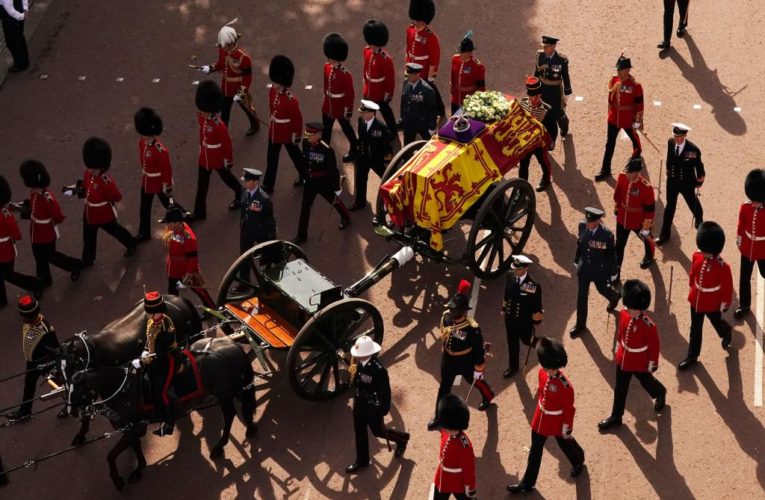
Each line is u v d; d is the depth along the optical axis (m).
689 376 26.20
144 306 24.64
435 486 22.73
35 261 31.03
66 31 39.88
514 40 38.00
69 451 25.39
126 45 39.09
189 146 34.72
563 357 22.39
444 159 27.38
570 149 33.50
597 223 26.42
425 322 28.14
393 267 26.97
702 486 23.73
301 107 35.81
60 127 35.62
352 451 25.06
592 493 23.73
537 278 29.16
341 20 39.56
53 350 22.88
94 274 30.44
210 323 28.23
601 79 36.06
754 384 25.94
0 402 26.64
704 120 34.00
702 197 31.28
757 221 26.70
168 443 25.48
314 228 31.39
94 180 29.47
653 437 24.84
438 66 34.72
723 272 25.31
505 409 25.73
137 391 23.30
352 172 33.47
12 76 37.94
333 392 26.05
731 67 36.03
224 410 24.44
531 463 23.42
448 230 29.89
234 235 31.39
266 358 27.27
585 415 25.48
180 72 37.72
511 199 28.44
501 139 28.34
